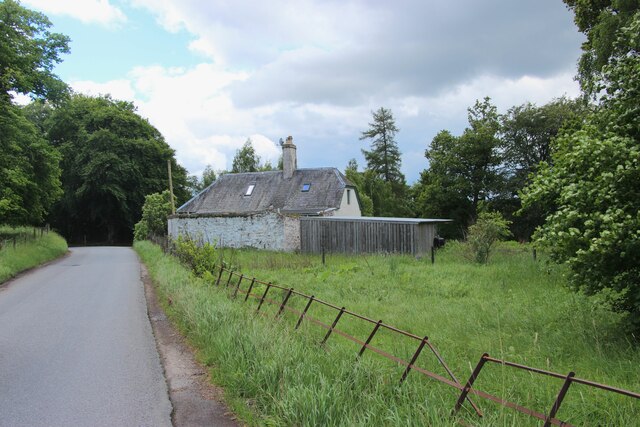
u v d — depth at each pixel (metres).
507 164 41.34
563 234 5.85
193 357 6.47
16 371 6.00
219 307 7.61
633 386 4.30
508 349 5.69
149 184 50.09
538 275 11.49
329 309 8.80
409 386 4.14
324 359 5.02
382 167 65.00
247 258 18.84
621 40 6.83
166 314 9.50
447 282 11.34
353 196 36.62
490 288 10.47
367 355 5.71
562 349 5.60
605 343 5.69
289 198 34.47
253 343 5.57
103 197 48.38
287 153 36.41
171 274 12.81
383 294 10.27
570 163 6.57
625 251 5.40
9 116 24.06
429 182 44.34
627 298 6.01
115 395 5.13
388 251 22.12
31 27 25.67
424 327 7.13
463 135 40.62
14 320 9.06
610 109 6.68
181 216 28.17
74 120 48.78
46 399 5.04
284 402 4.14
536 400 4.03
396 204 58.56
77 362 6.36
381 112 65.19
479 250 16.11
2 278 14.71
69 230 53.62
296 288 11.31
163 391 5.22
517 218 38.56
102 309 10.16
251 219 26.28
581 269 6.01
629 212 5.72
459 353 5.71
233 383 4.95
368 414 3.68
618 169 5.53
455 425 3.41
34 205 29.73
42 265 20.23
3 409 4.78
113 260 23.00
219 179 38.84
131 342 7.38
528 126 40.44
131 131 50.31
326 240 24.36
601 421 3.71
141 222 39.16
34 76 25.66
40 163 28.58
